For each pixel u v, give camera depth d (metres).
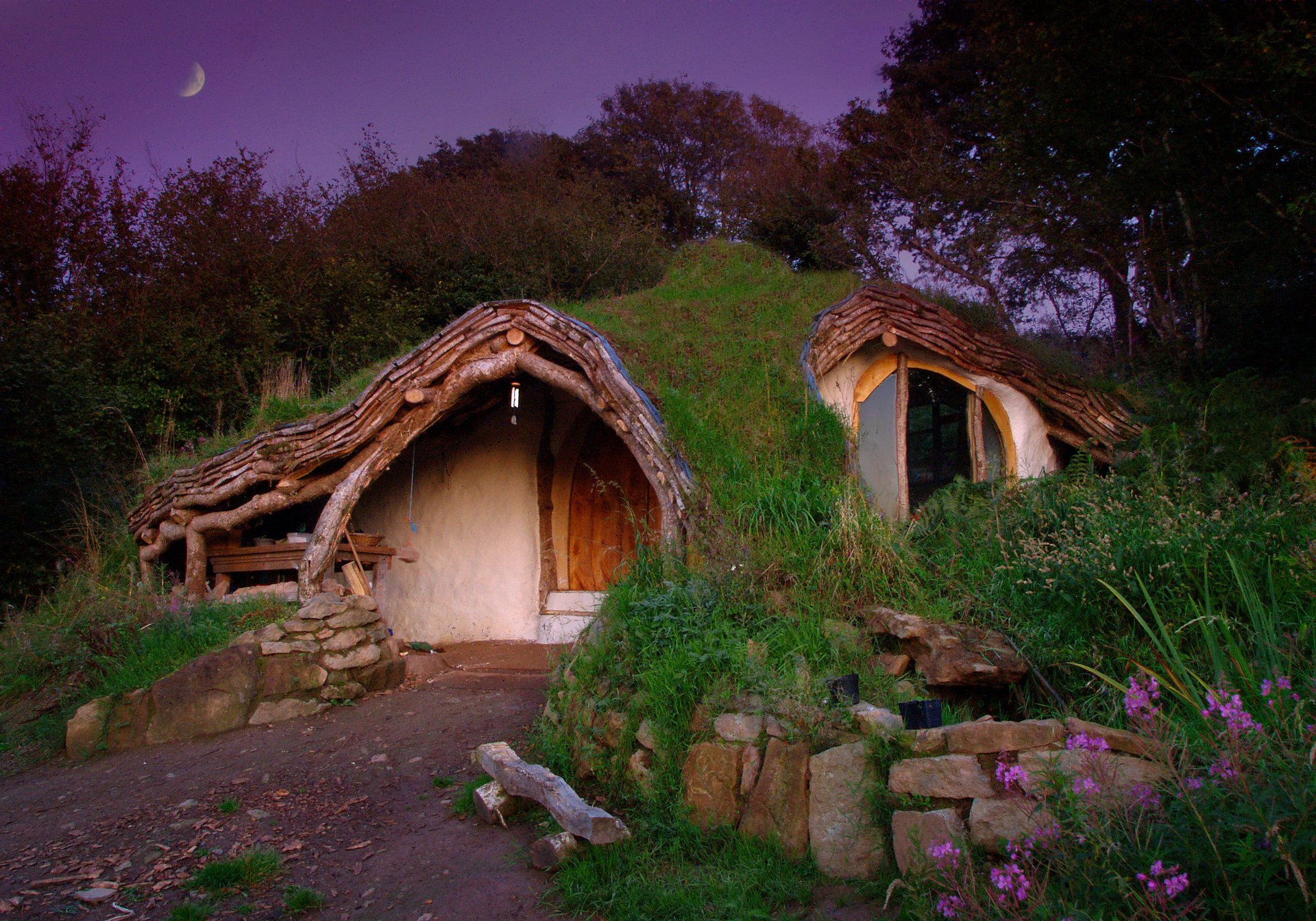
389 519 10.91
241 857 4.45
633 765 4.57
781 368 8.03
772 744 4.07
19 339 10.03
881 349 9.12
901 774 3.54
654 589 5.62
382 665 7.74
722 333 9.09
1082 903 2.58
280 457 8.65
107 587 8.84
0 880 4.37
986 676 4.49
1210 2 7.86
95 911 3.97
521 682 7.78
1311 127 7.73
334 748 6.24
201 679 6.86
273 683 7.06
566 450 10.41
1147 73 8.32
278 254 15.34
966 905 2.79
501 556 10.30
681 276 12.63
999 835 3.06
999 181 12.59
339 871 4.25
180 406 12.52
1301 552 4.23
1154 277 12.80
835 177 20.77
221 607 8.20
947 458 9.62
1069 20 8.52
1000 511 6.38
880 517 5.88
